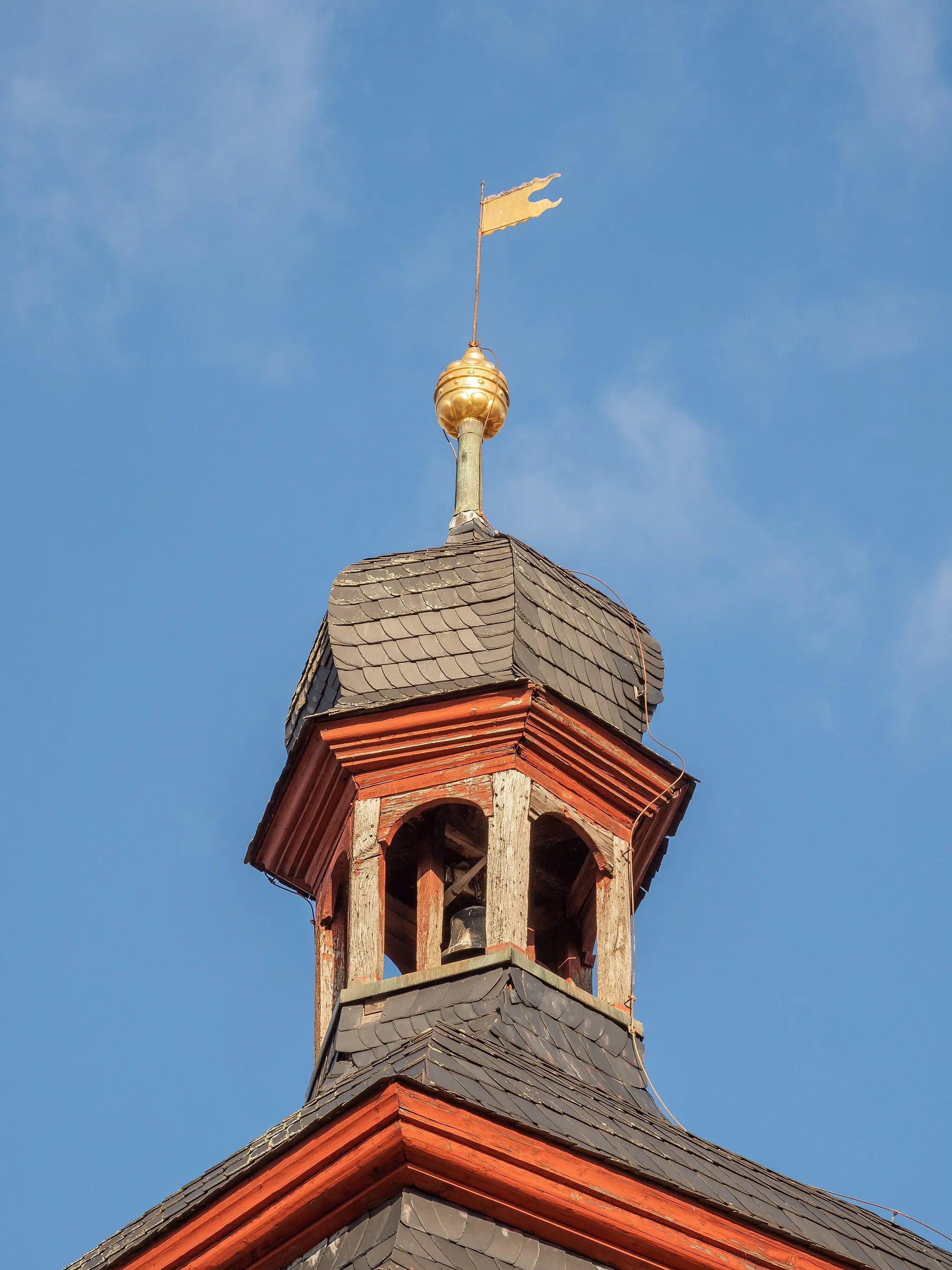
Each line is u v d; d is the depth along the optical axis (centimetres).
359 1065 5809
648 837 6538
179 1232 5109
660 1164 5200
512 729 6244
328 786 6312
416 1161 4894
